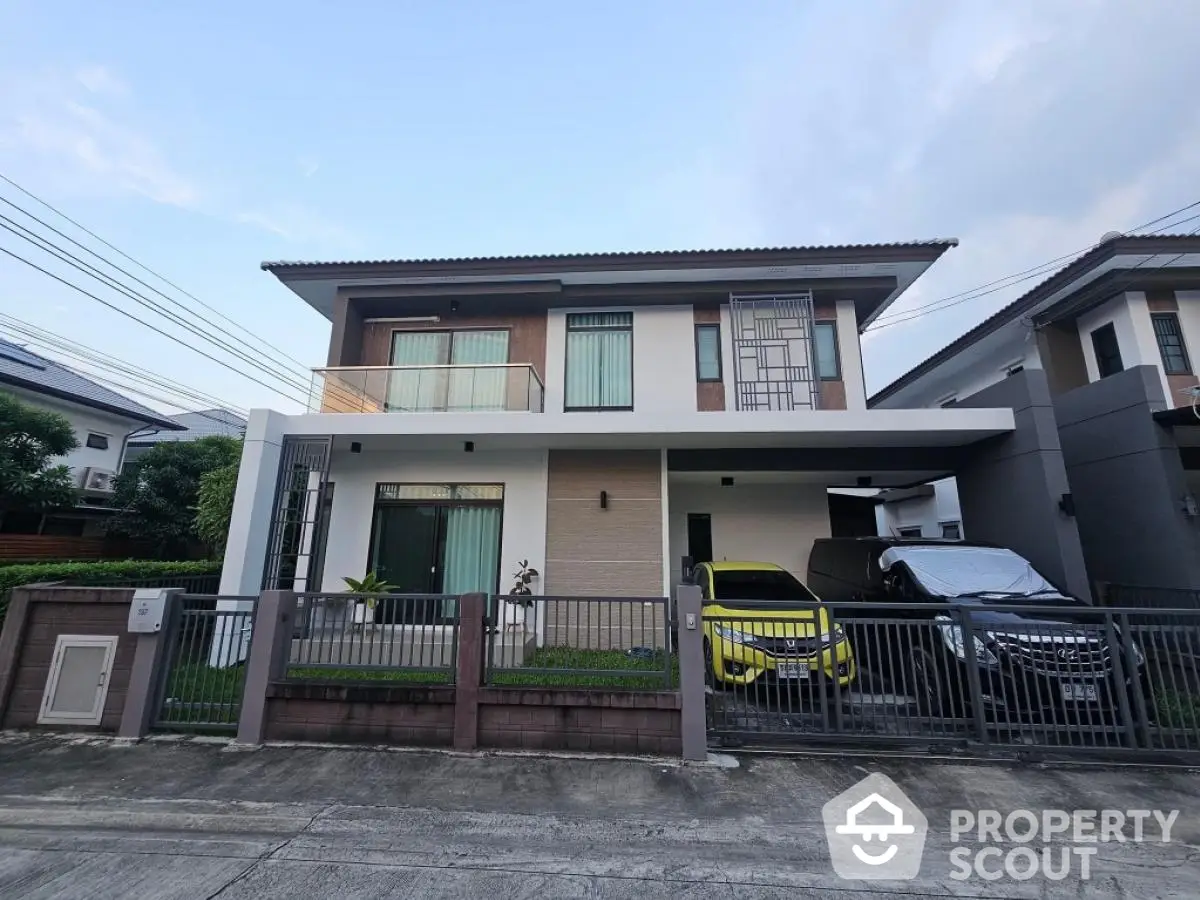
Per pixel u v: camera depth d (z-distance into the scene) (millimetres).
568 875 2920
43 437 10312
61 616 5141
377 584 7617
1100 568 7777
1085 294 9695
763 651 5043
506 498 8508
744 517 10227
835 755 4492
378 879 2865
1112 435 7656
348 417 7730
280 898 2695
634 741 4562
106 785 3887
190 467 12781
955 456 8602
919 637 4730
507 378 8500
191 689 5004
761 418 7496
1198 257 8789
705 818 3521
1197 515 6770
